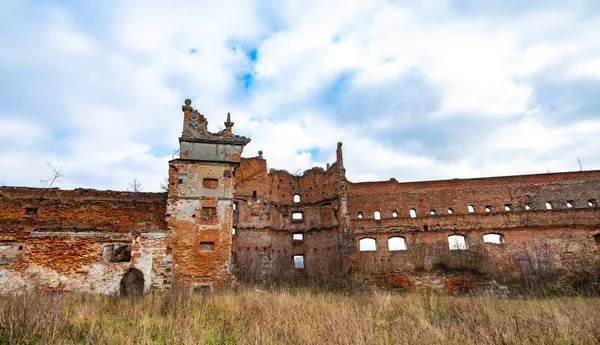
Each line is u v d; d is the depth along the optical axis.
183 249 21.45
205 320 9.67
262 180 37.31
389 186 38.09
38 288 16.75
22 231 17.45
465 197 36.59
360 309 11.21
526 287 23.58
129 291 17.42
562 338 7.43
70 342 7.03
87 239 18.11
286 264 35.31
